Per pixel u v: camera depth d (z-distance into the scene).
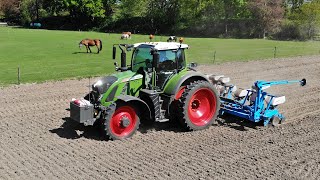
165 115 11.43
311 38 53.03
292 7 62.41
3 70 21.34
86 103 10.56
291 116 13.30
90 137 10.96
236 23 60.31
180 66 11.65
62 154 9.75
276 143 10.69
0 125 12.02
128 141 10.68
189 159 9.53
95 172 8.74
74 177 8.48
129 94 11.09
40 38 42.72
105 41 40.53
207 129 11.75
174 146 10.38
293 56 29.45
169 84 11.30
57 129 11.66
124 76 11.08
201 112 11.73
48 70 21.50
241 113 12.02
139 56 11.42
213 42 42.19
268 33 56.50
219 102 11.95
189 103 11.27
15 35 46.81
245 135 11.30
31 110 13.70
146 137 11.01
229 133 11.45
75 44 35.91
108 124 10.50
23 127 11.84
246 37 57.94
